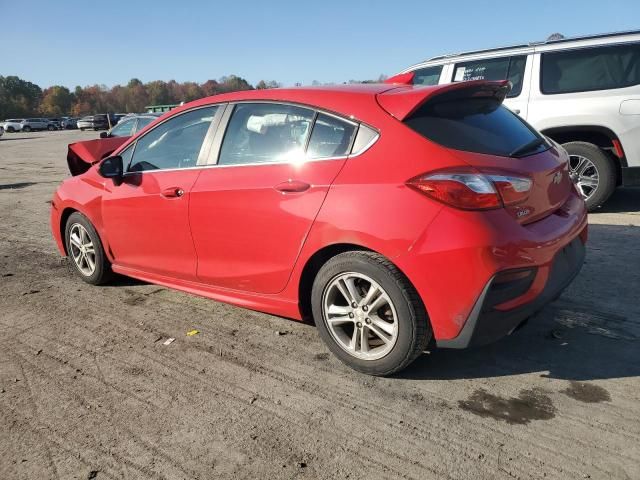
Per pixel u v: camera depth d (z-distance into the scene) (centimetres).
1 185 1220
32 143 3278
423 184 260
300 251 304
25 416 278
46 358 341
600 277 428
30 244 639
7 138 4447
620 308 371
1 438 261
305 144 309
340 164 290
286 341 349
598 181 615
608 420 251
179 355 337
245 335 361
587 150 612
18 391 303
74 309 421
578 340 329
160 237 387
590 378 288
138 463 239
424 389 286
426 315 272
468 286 252
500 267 251
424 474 223
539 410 262
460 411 265
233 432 258
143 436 258
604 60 600
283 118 324
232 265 346
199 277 371
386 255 268
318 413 270
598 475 217
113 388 302
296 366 316
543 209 286
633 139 581
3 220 798
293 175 305
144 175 397
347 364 307
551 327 348
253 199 320
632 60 584
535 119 633
